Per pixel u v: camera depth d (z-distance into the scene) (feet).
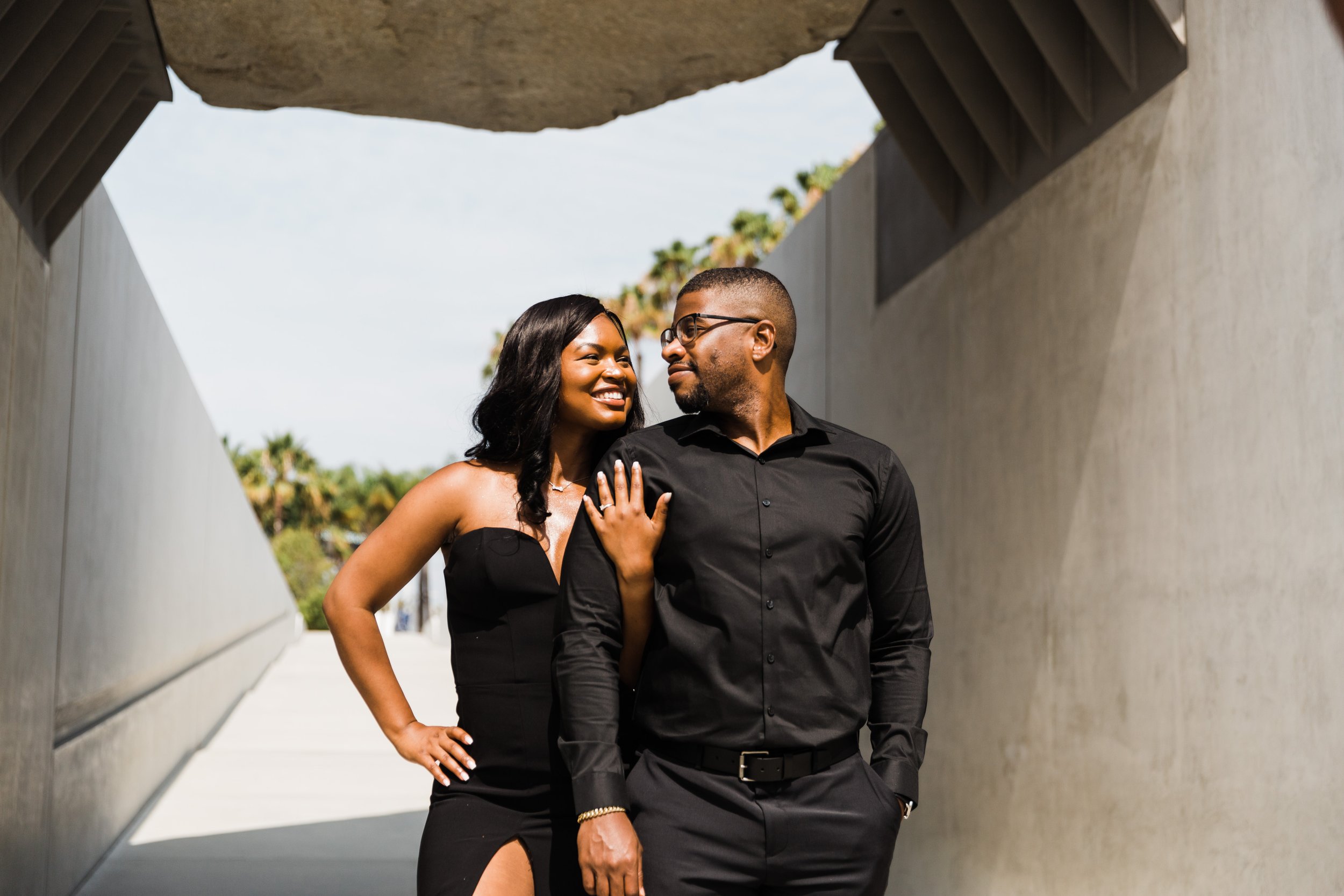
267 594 84.64
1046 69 16.33
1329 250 10.59
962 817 18.40
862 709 8.37
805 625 8.11
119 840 25.67
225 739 43.09
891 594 8.79
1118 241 14.46
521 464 9.51
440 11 15.92
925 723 20.18
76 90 16.55
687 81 18.06
